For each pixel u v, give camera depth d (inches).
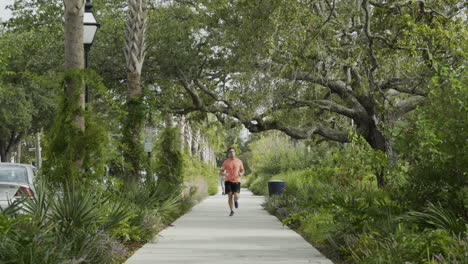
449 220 416.8
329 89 1302.9
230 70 1172.5
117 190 650.2
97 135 561.9
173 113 1408.7
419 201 478.0
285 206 965.2
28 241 331.0
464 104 448.8
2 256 324.8
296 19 928.9
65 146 559.5
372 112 1301.7
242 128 1384.1
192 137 2459.4
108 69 1355.8
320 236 541.0
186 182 1414.9
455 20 1071.6
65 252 367.2
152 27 1312.7
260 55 1087.6
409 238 375.2
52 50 1395.2
